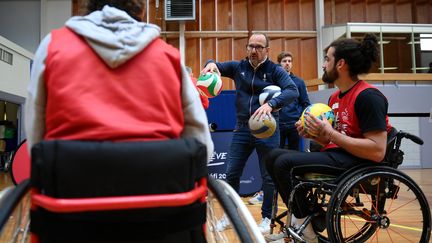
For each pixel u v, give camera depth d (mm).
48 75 873
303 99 3332
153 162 812
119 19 926
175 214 857
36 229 819
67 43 898
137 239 821
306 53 8234
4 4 8250
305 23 8352
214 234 1184
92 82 865
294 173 1706
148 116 881
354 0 8414
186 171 844
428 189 4109
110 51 868
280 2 8344
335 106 1855
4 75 6160
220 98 3551
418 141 1740
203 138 1009
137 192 803
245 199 3629
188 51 8094
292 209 1710
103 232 806
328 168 1655
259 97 2291
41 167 767
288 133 3303
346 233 2242
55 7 8180
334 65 1802
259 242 954
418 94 6797
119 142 813
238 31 8148
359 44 1771
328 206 1532
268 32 8211
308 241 1719
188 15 7742
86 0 1074
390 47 7133
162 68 931
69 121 831
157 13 8031
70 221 800
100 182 783
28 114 907
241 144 2422
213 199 1145
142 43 901
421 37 7188
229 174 2434
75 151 775
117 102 869
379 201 1746
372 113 1636
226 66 2520
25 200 1026
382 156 1624
